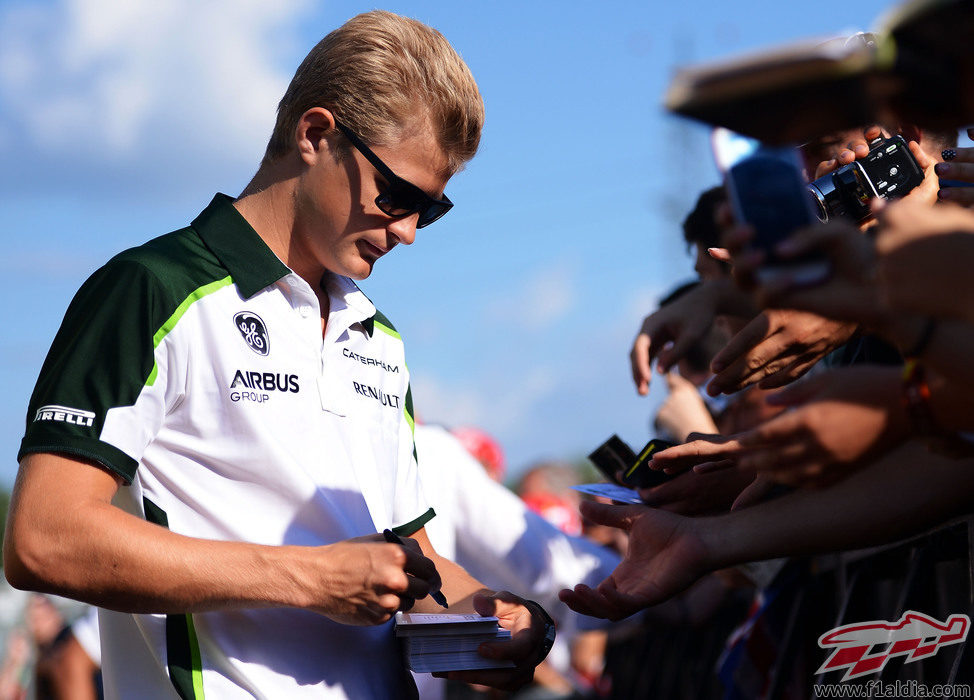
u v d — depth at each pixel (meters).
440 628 1.71
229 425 1.67
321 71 1.79
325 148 1.77
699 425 2.97
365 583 1.52
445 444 3.26
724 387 1.69
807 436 1.00
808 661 2.45
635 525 1.62
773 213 0.89
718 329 2.89
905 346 0.90
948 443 0.98
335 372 1.84
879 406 0.99
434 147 1.78
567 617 3.51
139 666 1.70
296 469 1.68
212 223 1.79
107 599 1.47
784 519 1.49
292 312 1.79
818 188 1.81
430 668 1.71
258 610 1.67
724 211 0.92
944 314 0.87
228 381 1.67
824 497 1.48
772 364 1.65
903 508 1.42
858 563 2.15
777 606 2.63
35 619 4.89
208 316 1.68
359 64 1.76
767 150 0.91
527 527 3.20
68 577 1.46
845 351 2.12
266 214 1.84
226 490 1.67
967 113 0.85
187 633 1.63
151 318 1.61
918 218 0.88
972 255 0.85
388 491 1.89
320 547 1.57
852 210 1.80
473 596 1.97
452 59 1.84
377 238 1.79
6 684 4.86
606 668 5.24
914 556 1.84
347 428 1.82
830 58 0.80
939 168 1.67
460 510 3.20
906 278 0.87
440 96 1.77
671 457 1.65
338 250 1.80
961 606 1.71
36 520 1.47
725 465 1.73
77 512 1.47
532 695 4.31
